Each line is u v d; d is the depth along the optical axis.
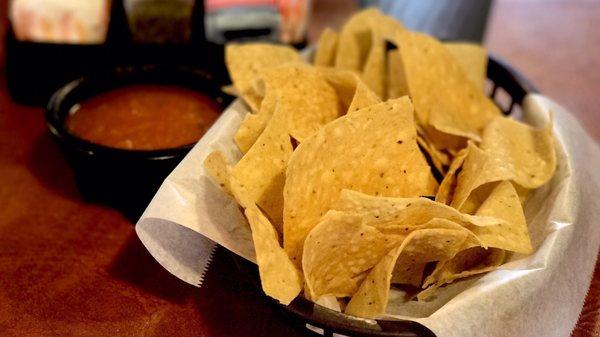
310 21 0.52
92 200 0.32
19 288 0.27
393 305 0.24
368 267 0.23
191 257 0.25
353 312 0.22
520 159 0.27
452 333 0.21
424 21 0.47
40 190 0.33
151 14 0.36
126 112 0.32
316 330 0.23
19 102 0.39
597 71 0.50
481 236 0.23
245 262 0.23
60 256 0.29
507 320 0.22
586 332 0.26
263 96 0.28
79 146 0.27
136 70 0.34
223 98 0.33
